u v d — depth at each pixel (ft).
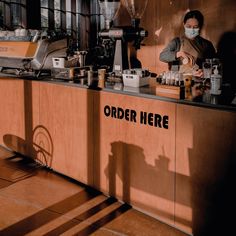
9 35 16.16
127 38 12.23
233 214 8.08
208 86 10.34
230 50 14.02
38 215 10.22
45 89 13.29
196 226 8.91
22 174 13.30
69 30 22.65
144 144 9.92
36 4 20.03
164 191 9.57
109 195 11.40
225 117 7.94
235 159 7.87
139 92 9.96
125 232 9.32
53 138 13.34
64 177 13.08
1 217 10.09
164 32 16.05
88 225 9.67
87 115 11.67
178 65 14.42
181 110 8.82
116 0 12.53
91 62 15.11
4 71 16.14
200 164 8.59
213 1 14.14
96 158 11.63
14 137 15.49
